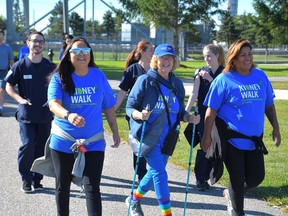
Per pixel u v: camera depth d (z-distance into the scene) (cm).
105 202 507
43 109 522
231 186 424
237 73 420
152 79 420
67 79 378
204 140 432
